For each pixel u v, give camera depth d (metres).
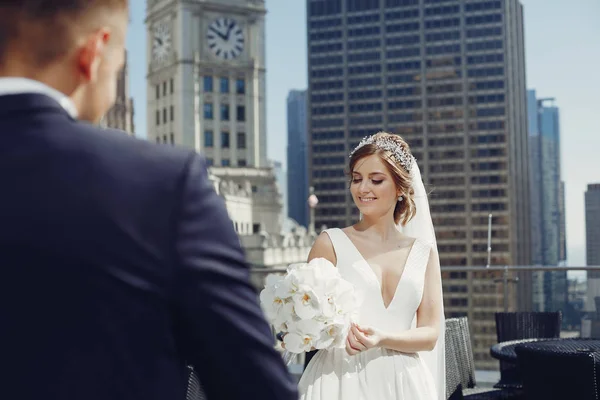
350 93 135.00
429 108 132.62
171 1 84.06
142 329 1.10
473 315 117.69
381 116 134.00
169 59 85.38
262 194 77.94
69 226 1.09
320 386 3.31
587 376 4.27
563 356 4.33
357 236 3.52
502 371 6.26
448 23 131.88
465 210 131.00
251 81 86.94
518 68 147.62
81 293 1.07
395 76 133.75
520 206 142.38
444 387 4.05
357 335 3.07
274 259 60.81
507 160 129.88
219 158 85.06
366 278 3.36
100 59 1.23
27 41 1.15
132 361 1.09
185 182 1.16
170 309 1.13
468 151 131.12
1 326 1.06
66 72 1.19
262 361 1.14
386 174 3.48
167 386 1.12
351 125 134.88
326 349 3.39
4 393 1.05
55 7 1.15
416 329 3.31
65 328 1.07
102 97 1.25
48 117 1.15
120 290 1.09
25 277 1.07
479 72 131.00
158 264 1.11
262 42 87.94
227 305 1.13
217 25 85.19
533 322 6.75
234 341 1.13
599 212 171.75
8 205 1.09
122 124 103.38
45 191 1.10
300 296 2.93
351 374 3.30
